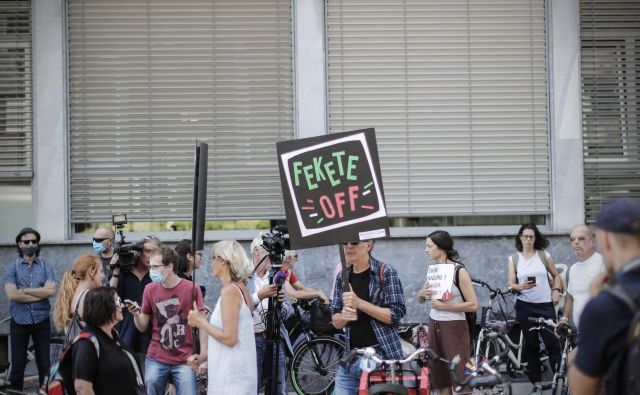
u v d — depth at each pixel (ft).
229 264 24.11
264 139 41.63
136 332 31.01
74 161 41.22
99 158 41.22
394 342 23.94
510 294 40.73
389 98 41.96
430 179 42.04
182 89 41.55
